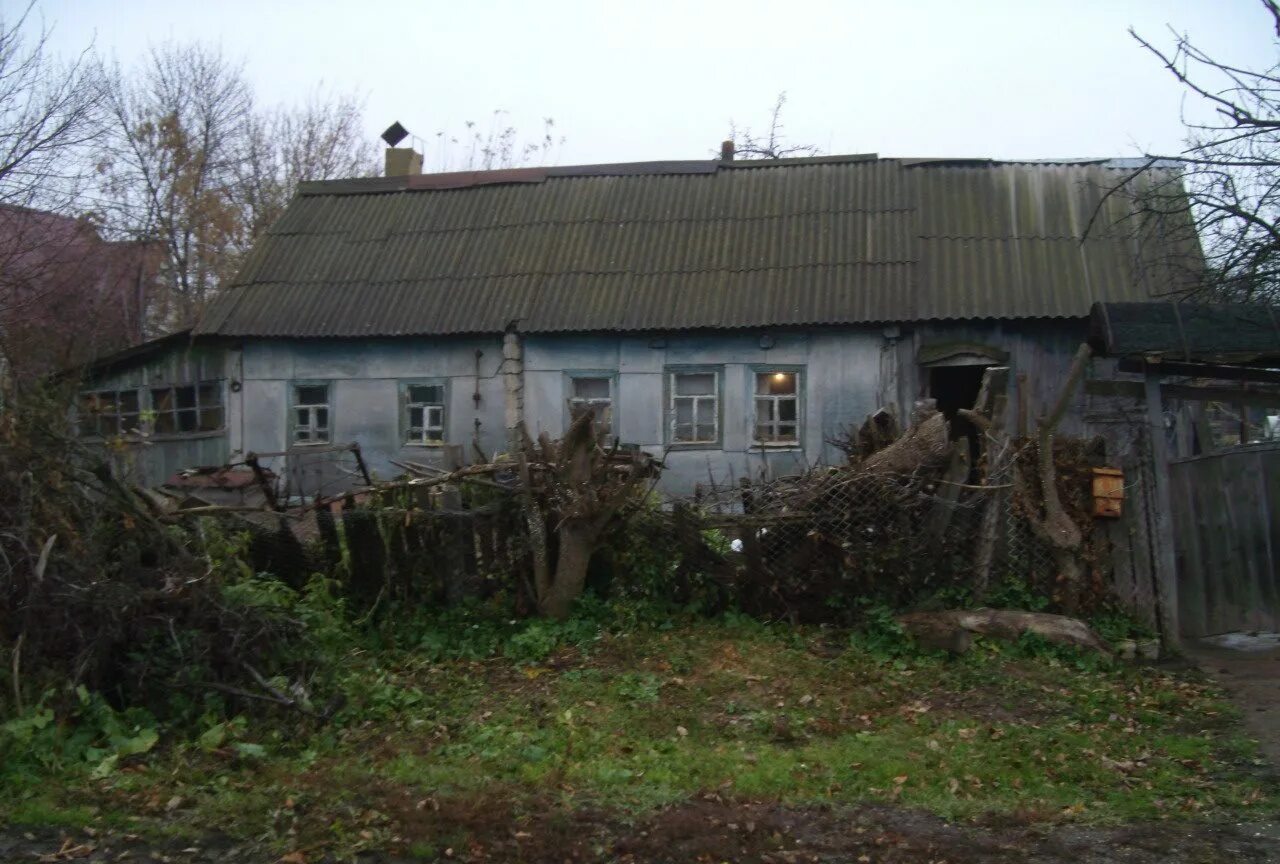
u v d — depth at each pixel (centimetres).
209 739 615
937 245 1908
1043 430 864
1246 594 877
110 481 722
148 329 2917
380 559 884
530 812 540
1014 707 712
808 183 2109
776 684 748
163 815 534
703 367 1866
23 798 545
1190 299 968
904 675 771
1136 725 685
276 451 1969
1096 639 820
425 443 1941
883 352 1814
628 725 675
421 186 2262
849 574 866
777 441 1847
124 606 652
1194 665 823
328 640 777
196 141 3173
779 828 529
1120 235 1836
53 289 2041
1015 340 1780
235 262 3145
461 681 765
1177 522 925
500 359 1914
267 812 535
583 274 1973
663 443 1870
